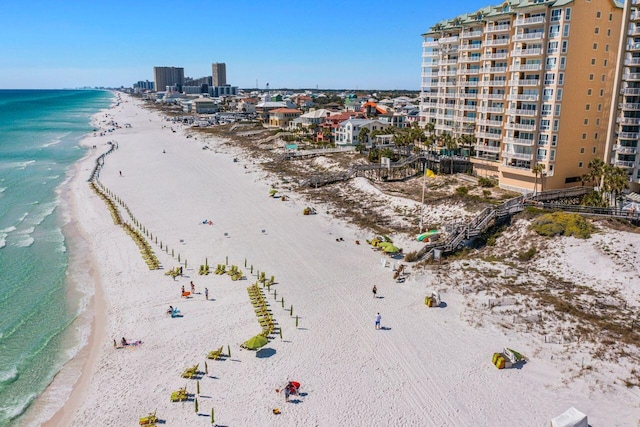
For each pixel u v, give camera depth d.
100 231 68.50
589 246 52.31
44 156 136.75
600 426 29.97
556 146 71.94
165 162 124.12
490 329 41.28
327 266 55.94
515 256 55.56
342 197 87.06
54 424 31.23
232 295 48.31
